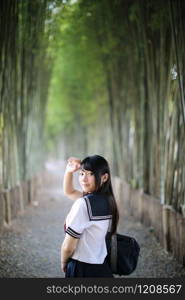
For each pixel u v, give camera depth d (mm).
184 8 3324
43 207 6840
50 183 11500
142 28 4668
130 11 5219
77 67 10031
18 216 5719
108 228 1870
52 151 33625
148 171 5359
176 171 3967
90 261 1795
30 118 7160
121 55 6398
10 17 4395
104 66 7148
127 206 6406
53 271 3332
